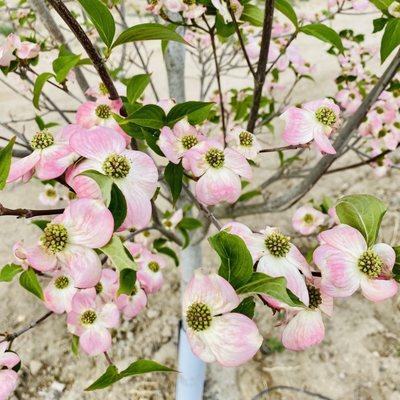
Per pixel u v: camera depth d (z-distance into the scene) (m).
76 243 0.28
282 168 0.95
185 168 0.37
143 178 0.32
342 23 2.69
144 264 0.66
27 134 1.55
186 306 0.29
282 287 0.28
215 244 0.28
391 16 0.47
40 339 0.98
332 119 0.41
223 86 1.92
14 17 0.88
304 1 2.51
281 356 0.97
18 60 0.50
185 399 0.84
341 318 1.04
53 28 0.53
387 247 0.31
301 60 0.84
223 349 0.28
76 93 1.85
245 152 0.43
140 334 1.00
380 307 1.06
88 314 0.52
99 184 0.25
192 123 0.38
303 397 0.91
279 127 1.67
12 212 0.32
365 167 1.47
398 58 0.53
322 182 1.42
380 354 0.97
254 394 0.91
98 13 0.32
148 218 0.31
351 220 0.32
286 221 1.27
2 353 0.41
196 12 0.44
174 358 0.96
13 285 1.09
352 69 0.82
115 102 0.38
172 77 0.76
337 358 0.97
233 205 0.81
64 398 0.89
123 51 0.79
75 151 0.31
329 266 0.31
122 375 0.29
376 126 0.73
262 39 0.44
